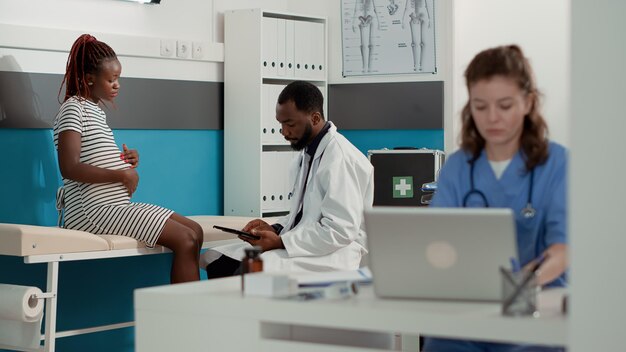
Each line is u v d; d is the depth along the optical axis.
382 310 1.81
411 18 5.35
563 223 2.08
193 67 5.02
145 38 4.70
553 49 5.36
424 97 5.35
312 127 3.79
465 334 1.73
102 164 3.84
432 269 1.91
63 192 4.02
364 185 3.75
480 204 2.18
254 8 5.29
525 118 2.15
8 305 3.45
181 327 2.07
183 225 3.95
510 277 1.74
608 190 1.54
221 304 2.00
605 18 1.52
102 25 4.56
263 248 3.71
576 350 1.57
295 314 1.90
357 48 5.46
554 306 1.85
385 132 5.49
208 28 5.11
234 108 5.13
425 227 1.88
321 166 3.72
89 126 3.84
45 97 4.26
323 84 5.49
